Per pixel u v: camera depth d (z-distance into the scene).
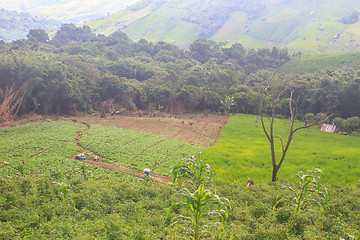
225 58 116.69
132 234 10.95
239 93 77.81
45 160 27.52
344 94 61.56
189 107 77.88
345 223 12.56
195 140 44.56
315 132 52.19
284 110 69.88
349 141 43.84
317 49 146.12
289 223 12.36
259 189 19.98
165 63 103.00
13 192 13.76
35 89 57.56
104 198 15.42
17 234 10.06
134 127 51.19
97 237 10.50
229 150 36.84
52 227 10.75
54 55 75.75
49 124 47.03
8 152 29.97
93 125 49.50
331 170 25.86
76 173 24.42
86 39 122.81
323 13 198.12
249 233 11.79
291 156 32.66
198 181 13.07
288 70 99.06
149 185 19.39
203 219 13.34
